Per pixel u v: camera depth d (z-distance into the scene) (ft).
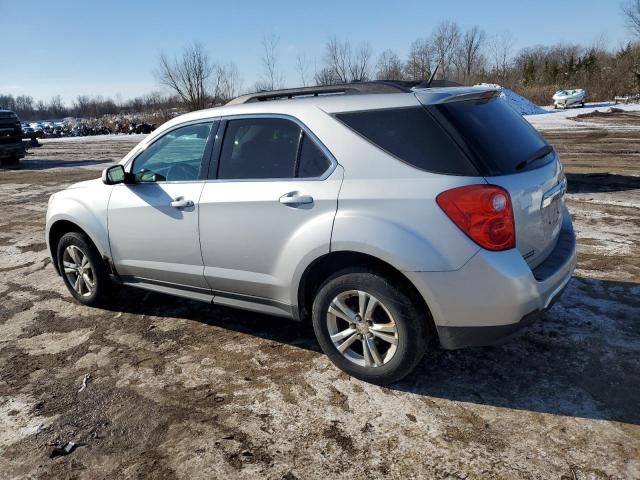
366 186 9.45
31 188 39.47
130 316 14.40
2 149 54.19
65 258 15.30
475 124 9.34
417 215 8.95
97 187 13.99
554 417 9.07
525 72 165.37
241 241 11.09
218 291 12.07
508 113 10.62
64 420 9.83
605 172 32.86
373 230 9.23
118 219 13.26
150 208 12.52
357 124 9.84
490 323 8.91
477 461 8.13
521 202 9.01
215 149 11.75
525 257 9.32
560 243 10.79
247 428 9.27
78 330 13.73
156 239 12.61
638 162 36.17
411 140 9.28
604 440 8.43
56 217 14.78
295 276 10.43
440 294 8.94
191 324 13.69
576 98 114.01
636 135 52.80
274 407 9.82
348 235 9.46
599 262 16.31
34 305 15.64
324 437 8.91
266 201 10.55
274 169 10.76
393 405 9.66
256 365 11.39
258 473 8.19
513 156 9.46
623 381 9.98
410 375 10.62
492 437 8.66
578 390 9.78
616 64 144.87
